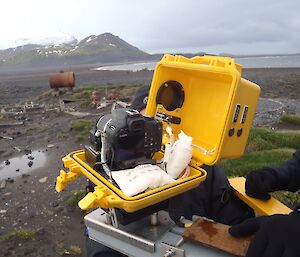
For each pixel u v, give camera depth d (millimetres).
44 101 33062
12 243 6777
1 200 9211
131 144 1790
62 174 1846
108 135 1745
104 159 1782
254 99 2027
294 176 2084
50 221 7754
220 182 2291
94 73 127250
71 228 7352
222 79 2000
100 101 27234
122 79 84000
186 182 1666
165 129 2268
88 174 1711
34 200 9055
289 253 1286
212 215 2275
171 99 2270
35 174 11359
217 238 1520
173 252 1510
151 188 1619
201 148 2010
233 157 2051
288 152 10656
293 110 26125
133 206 1440
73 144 15125
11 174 11523
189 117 2225
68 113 23516
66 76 35875
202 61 2016
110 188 1556
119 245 1738
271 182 2051
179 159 1804
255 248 1367
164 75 2199
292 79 58531
